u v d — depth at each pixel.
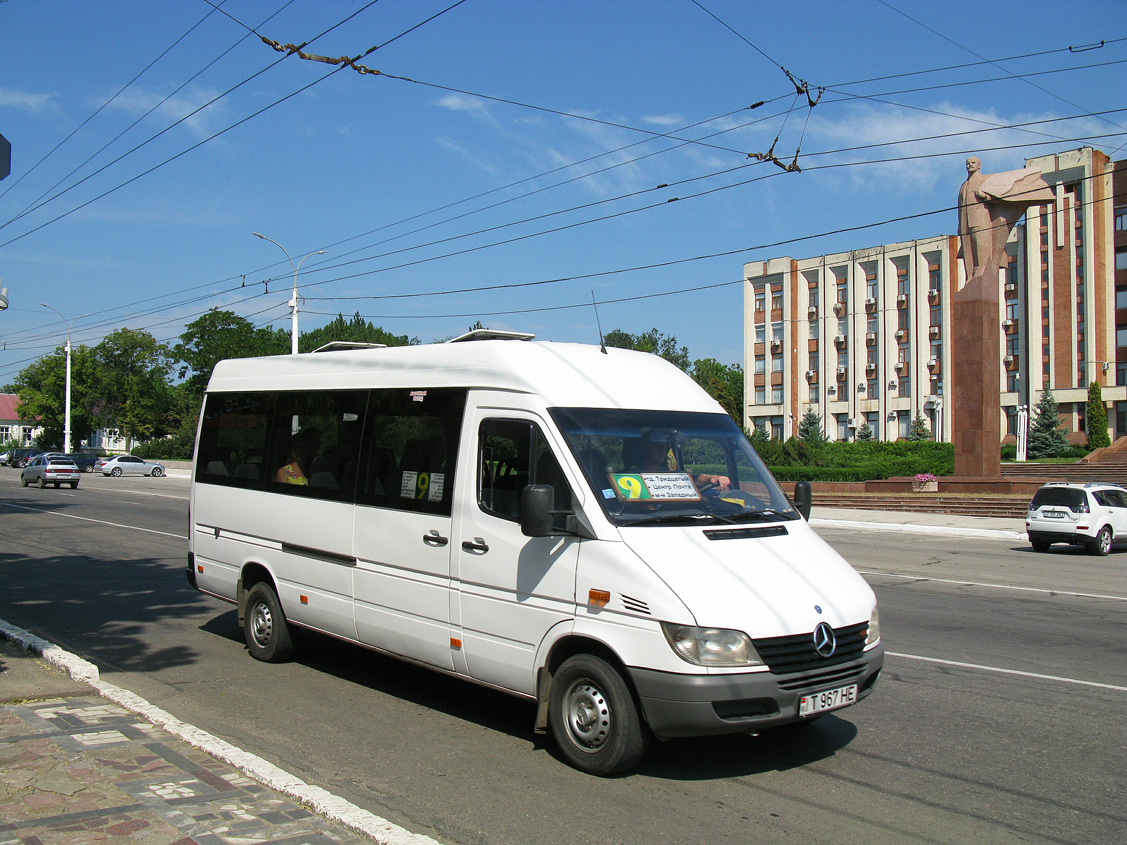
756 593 4.65
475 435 5.70
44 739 5.09
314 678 7.02
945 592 12.48
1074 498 19.12
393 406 6.41
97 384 74.88
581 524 4.96
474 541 5.52
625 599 4.65
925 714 6.19
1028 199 29.64
